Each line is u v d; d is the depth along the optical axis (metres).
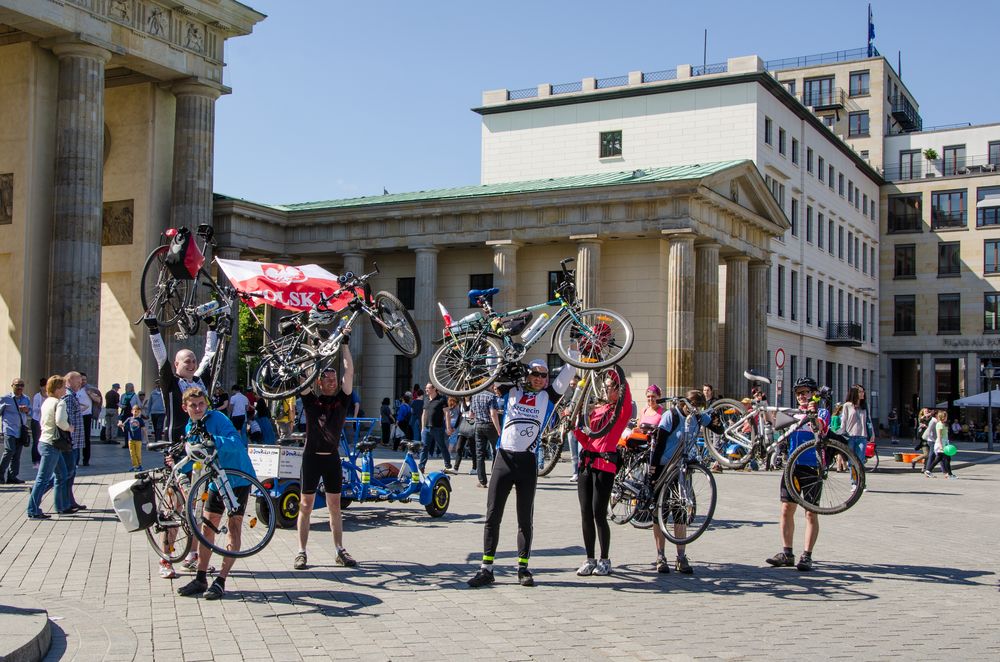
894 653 8.01
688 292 39.22
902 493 24.09
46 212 36.50
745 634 8.59
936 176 84.25
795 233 61.31
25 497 17.62
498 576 11.22
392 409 46.72
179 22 40.09
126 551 12.27
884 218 85.94
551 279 43.91
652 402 13.59
